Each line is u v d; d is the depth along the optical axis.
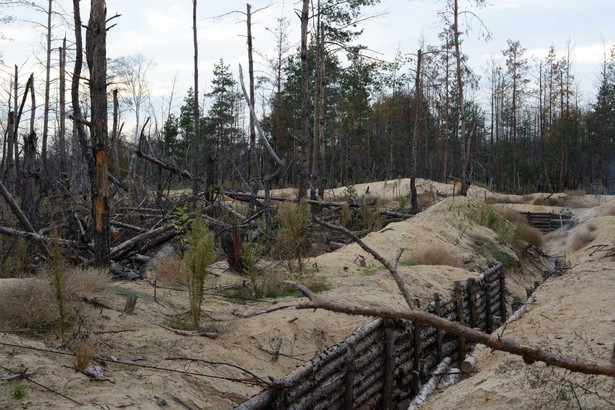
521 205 35.59
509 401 6.27
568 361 4.47
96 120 9.99
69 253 11.68
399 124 61.41
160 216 16.42
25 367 5.63
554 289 11.35
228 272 11.60
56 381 5.52
